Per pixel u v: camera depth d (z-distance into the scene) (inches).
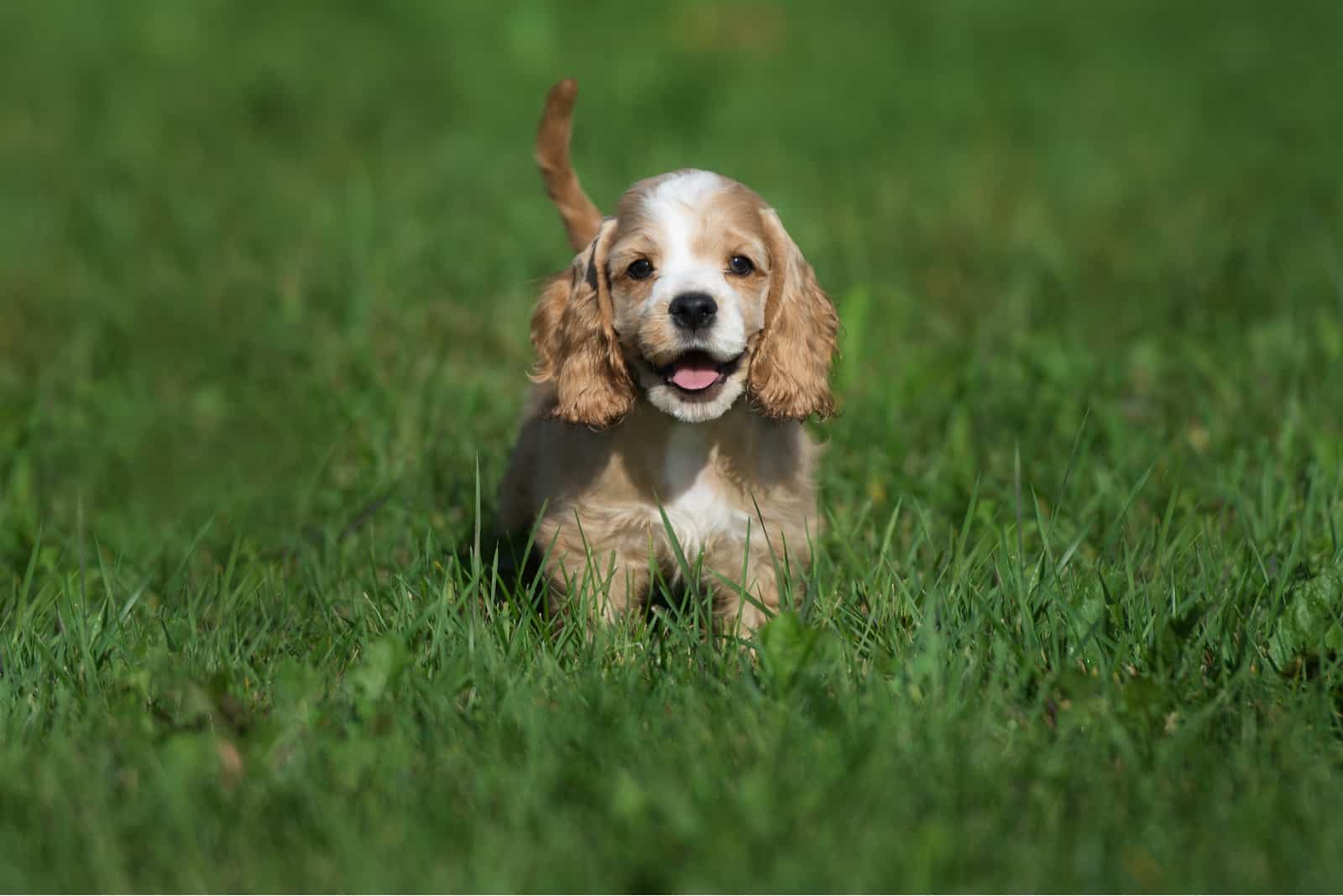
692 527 254.4
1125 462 304.5
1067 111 773.9
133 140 679.7
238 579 279.6
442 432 336.5
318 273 477.7
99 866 166.6
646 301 240.7
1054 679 206.5
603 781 179.2
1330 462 294.7
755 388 254.4
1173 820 173.9
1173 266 492.7
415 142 675.4
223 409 380.2
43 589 256.5
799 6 1003.9
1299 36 965.2
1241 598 230.5
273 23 914.7
